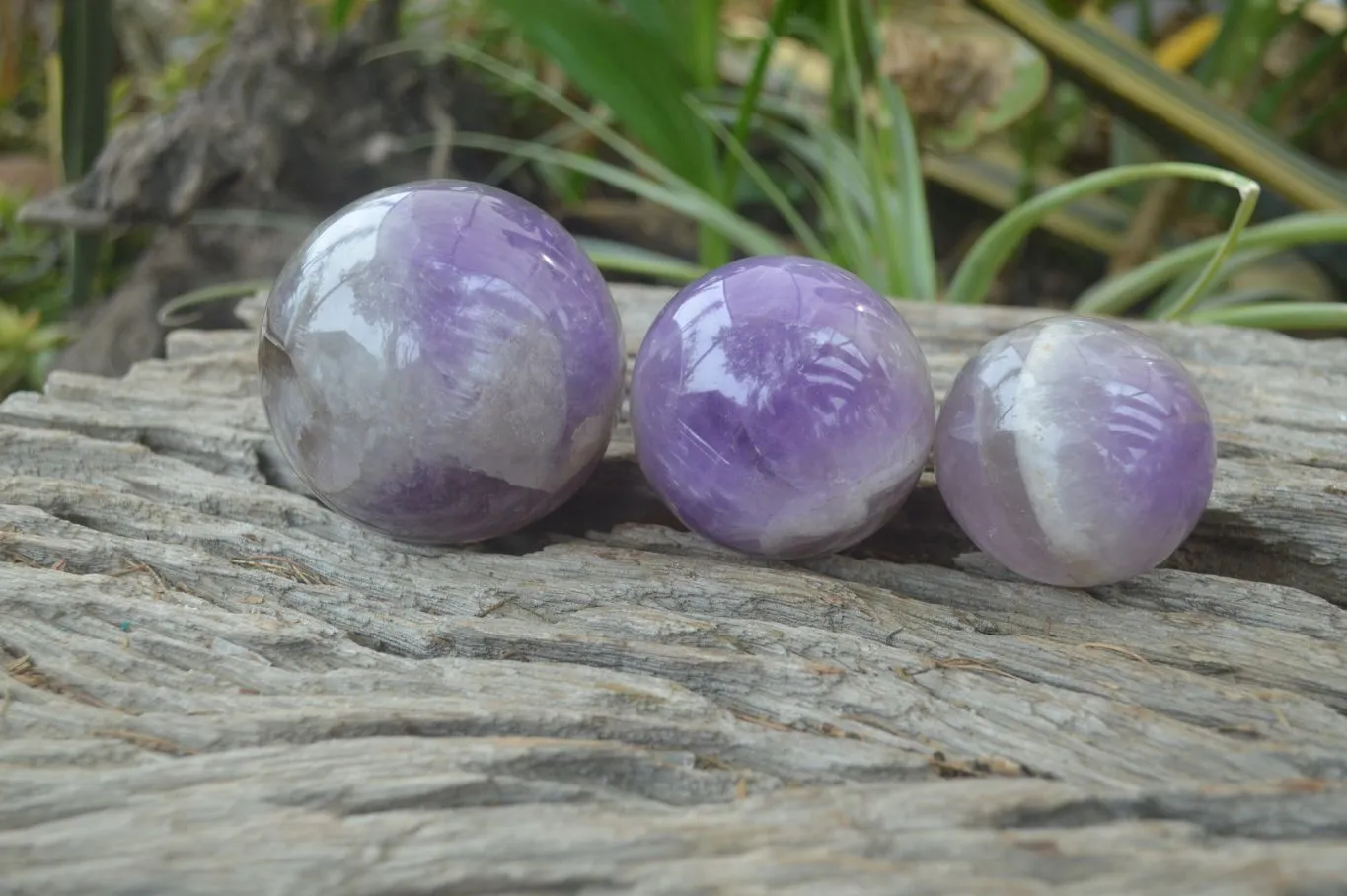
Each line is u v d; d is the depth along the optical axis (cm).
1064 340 44
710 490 44
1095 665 44
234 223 68
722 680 43
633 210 83
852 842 39
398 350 43
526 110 87
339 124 72
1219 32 79
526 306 43
